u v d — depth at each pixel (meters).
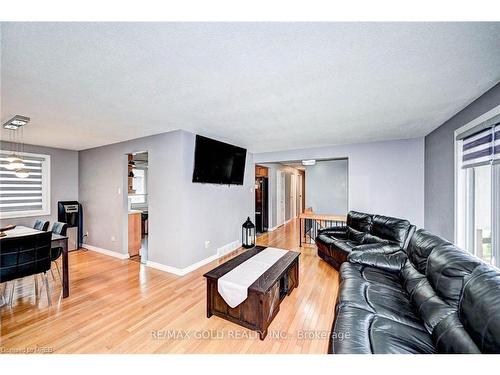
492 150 1.93
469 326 1.08
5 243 2.10
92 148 4.54
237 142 4.14
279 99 2.14
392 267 2.30
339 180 6.02
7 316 2.17
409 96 2.07
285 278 2.44
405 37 1.25
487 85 1.85
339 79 1.75
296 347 1.75
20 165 3.13
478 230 2.30
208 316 2.13
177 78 1.72
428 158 3.50
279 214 7.28
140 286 2.84
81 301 2.46
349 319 1.45
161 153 3.44
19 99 2.12
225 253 4.24
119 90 1.93
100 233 4.38
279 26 1.16
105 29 1.17
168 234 3.36
